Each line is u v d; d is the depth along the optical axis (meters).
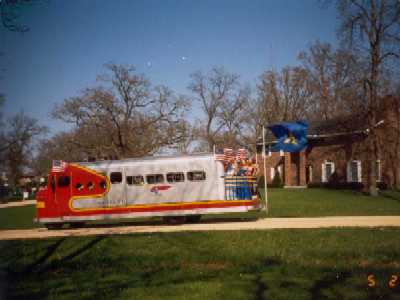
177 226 19.91
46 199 22.39
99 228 21.47
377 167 42.88
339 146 48.00
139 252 13.72
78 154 59.50
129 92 51.94
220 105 68.00
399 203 26.58
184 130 53.22
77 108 49.06
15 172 73.25
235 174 20.61
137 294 8.73
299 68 66.94
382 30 35.66
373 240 12.99
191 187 20.83
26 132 69.75
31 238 17.58
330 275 9.55
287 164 53.44
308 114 68.56
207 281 9.61
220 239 14.45
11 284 10.41
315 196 34.69
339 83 56.94
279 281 9.21
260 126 67.81
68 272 11.95
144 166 21.48
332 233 14.16
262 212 23.55
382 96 37.81
